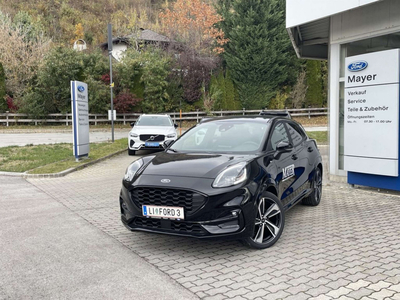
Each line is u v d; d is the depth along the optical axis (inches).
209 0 1508.4
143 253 166.2
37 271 145.4
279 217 177.8
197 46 1385.3
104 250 169.8
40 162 441.7
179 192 156.3
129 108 1251.8
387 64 266.2
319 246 172.7
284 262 153.7
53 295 125.0
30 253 165.2
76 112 447.8
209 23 1390.3
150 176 167.6
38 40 1353.3
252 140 197.3
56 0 2603.3
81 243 179.2
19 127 1125.7
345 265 149.6
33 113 1156.5
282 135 216.8
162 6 2249.0
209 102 1288.1
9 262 154.6
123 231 199.2
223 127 215.9
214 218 152.7
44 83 1182.3
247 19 1285.7
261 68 1301.7
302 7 344.2
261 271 144.7
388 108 268.2
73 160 464.1
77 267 149.5
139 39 1503.4
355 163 291.3
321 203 261.7
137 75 1284.4
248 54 1294.3
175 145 214.8
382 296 122.8
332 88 356.5
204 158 180.2
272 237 174.9
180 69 1321.4
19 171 387.2
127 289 129.4
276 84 1336.1
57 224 211.3
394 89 263.9
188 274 142.6
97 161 475.2
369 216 225.1
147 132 532.1
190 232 154.9
